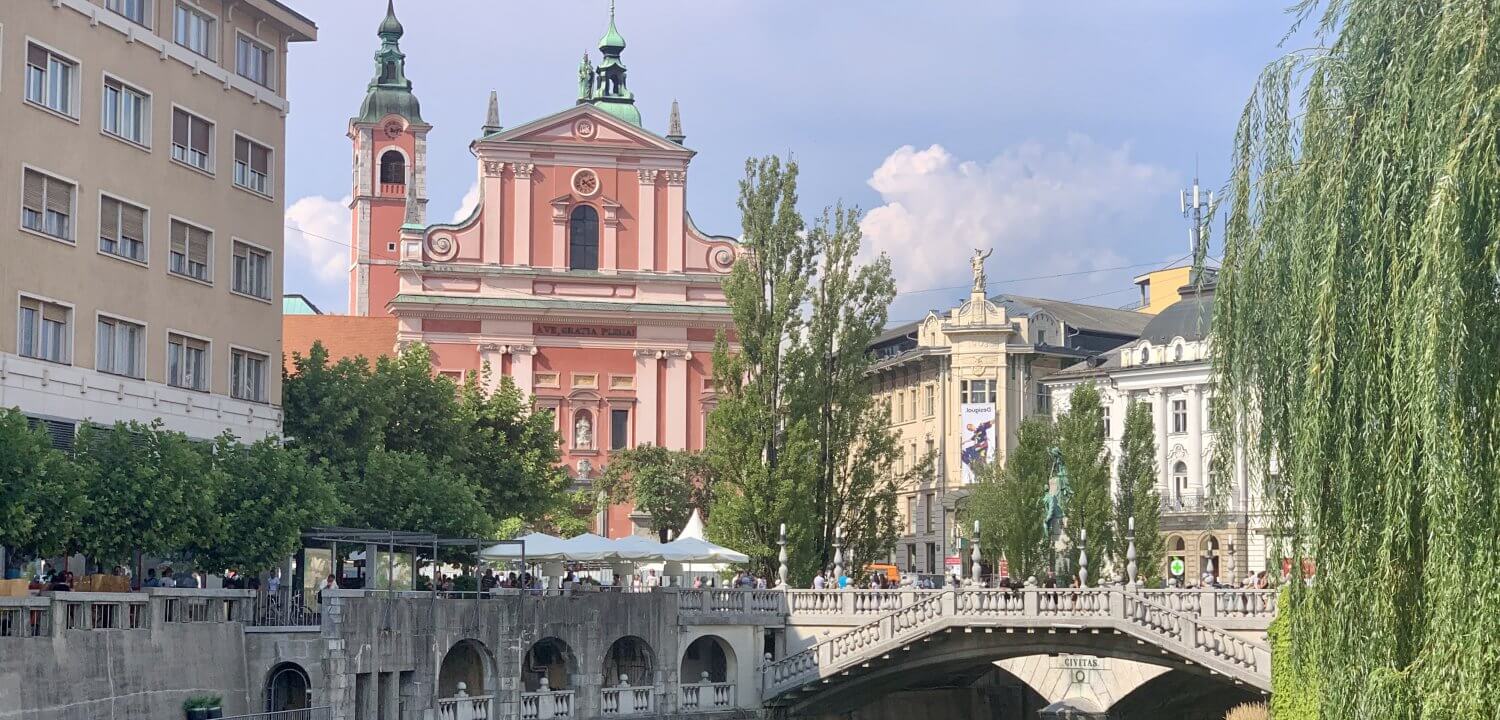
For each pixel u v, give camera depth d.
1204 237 29.59
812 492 70.62
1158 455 109.19
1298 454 26.16
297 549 47.66
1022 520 83.31
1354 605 25.44
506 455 71.69
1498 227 23.56
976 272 119.75
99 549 41.69
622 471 95.25
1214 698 64.12
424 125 139.25
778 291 72.56
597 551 60.25
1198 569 104.69
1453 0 25.02
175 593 42.28
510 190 99.81
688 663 64.31
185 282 52.78
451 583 58.59
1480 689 23.09
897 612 59.28
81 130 48.22
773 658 62.84
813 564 70.62
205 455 46.56
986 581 87.56
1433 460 23.53
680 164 101.12
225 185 54.97
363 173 138.62
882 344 130.00
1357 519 25.41
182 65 52.81
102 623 39.50
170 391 51.84
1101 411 87.44
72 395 47.56
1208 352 30.27
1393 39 26.38
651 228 100.56
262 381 56.91
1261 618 54.91
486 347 98.69
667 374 100.19
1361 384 25.44
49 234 46.91
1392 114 25.33
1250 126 28.98
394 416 65.94
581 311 99.12
